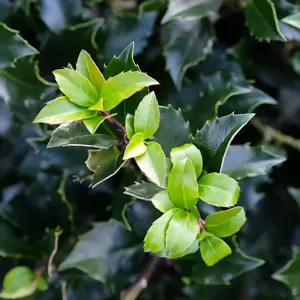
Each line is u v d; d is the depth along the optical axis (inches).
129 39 18.5
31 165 20.1
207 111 17.1
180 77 18.1
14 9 18.7
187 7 17.6
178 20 18.2
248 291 19.1
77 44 17.9
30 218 18.8
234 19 19.6
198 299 18.4
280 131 20.5
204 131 14.3
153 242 13.6
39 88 17.7
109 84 13.5
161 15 19.1
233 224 14.2
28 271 17.9
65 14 18.6
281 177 20.3
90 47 17.9
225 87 17.3
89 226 18.4
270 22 17.5
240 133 19.8
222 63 19.2
